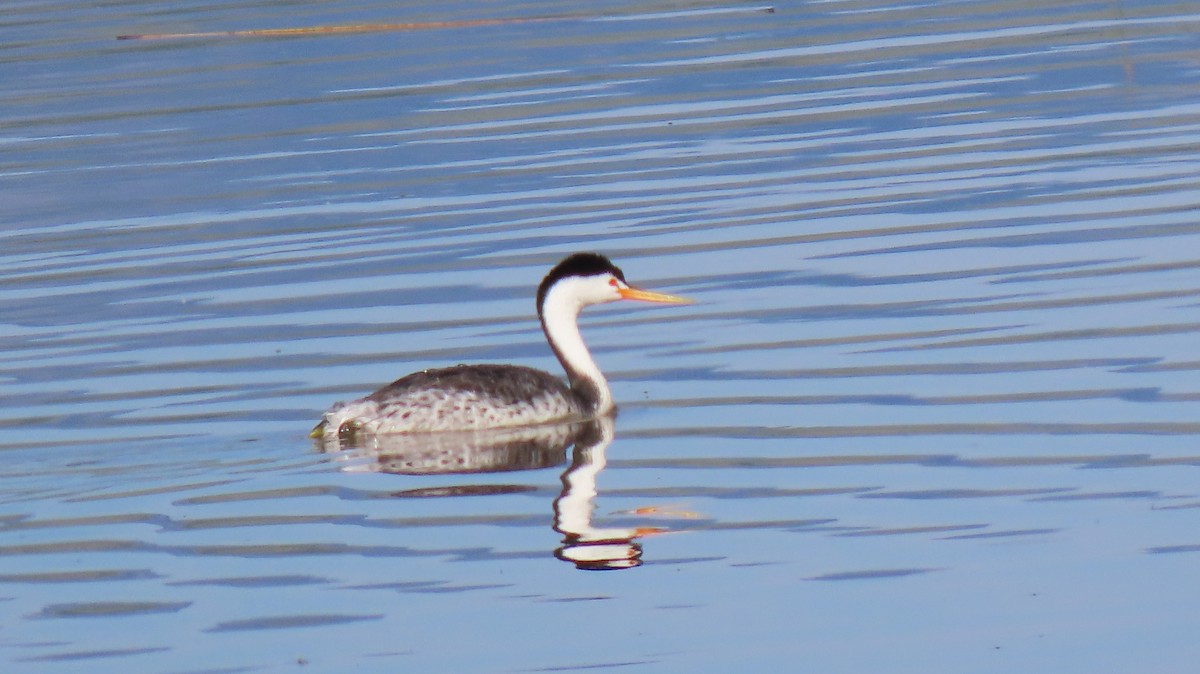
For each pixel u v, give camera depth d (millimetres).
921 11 35750
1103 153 24359
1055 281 19141
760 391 16531
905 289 19266
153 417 16391
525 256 21344
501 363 17578
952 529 13102
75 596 12477
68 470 15016
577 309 16625
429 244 22078
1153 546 12609
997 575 12289
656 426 15781
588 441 15453
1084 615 11641
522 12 37312
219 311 19812
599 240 21875
